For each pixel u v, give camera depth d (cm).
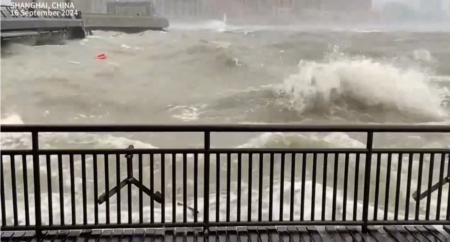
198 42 2419
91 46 2366
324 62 1991
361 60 1928
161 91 1747
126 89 1816
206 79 1894
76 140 973
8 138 923
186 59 2228
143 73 1998
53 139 982
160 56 2200
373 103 1602
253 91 1700
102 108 1617
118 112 1630
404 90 1634
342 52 2245
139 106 1599
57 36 2302
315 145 930
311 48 2333
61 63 2036
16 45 2044
